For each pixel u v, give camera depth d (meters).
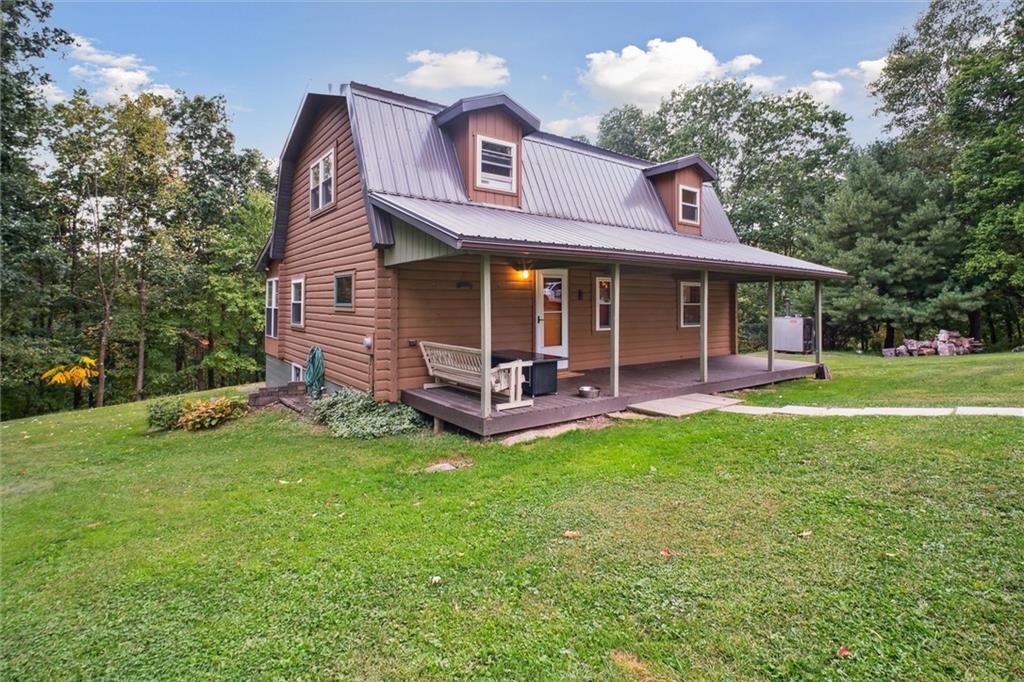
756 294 23.19
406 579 3.07
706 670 2.19
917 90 20.88
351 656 2.40
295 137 10.66
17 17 13.36
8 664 2.47
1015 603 2.49
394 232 7.29
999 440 4.69
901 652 2.23
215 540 3.79
